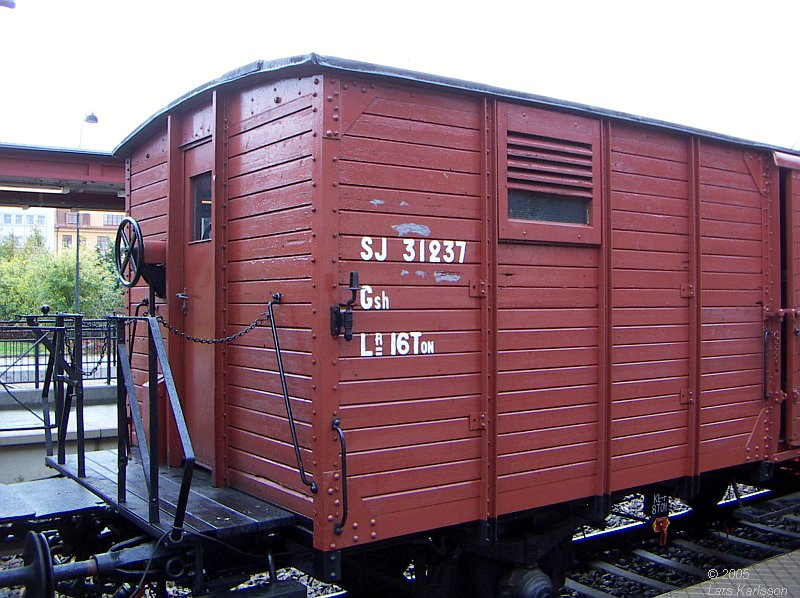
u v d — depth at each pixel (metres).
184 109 5.37
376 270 4.09
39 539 3.71
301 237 4.08
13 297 31.39
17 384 12.97
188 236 5.41
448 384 4.38
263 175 4.46
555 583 5.42
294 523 4.12
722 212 6.08
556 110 4.89
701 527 7.51
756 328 6.39
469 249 4.49
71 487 5.07
